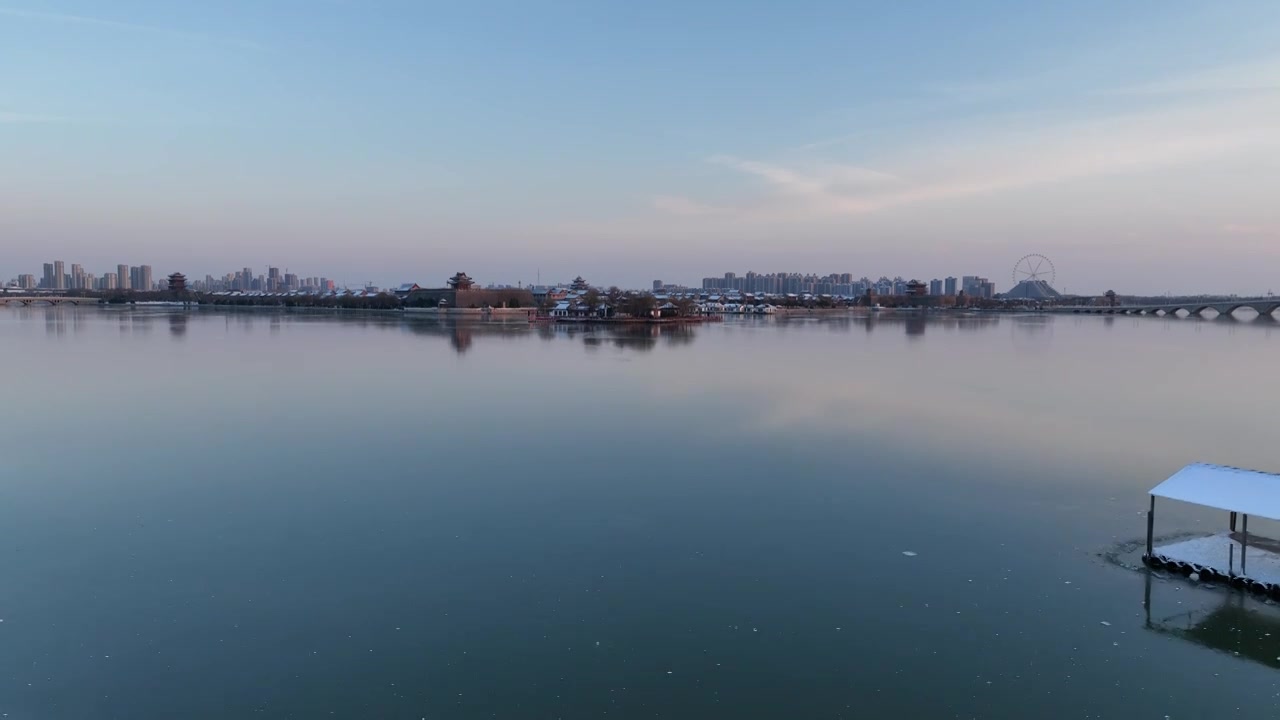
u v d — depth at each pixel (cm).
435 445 4197
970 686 1827
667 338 12888
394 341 11531
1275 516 2200
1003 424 4844
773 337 13350
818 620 2142
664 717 1705
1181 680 1853
